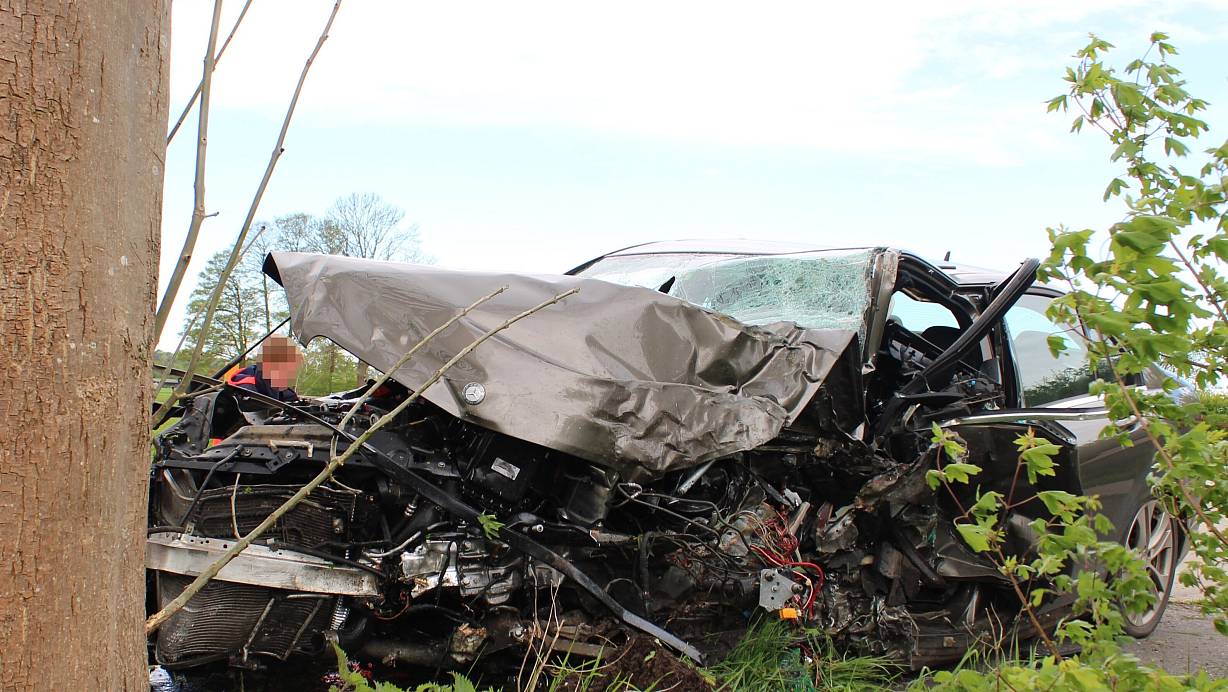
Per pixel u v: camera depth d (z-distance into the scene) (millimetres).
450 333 3809
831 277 5016
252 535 1938
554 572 3881
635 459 3703
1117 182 3184
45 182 1490
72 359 1519
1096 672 2369
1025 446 2818
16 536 1464
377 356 3707
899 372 5383
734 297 5328
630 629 3938
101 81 1559
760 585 4297
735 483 4410
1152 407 2953
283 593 3580
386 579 3672
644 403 3803
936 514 4699
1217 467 2797
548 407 3639
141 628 1703
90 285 1544
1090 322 2684
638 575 4070
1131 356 2750
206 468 3719
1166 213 2980
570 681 3752
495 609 3816
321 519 3707
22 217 1472
